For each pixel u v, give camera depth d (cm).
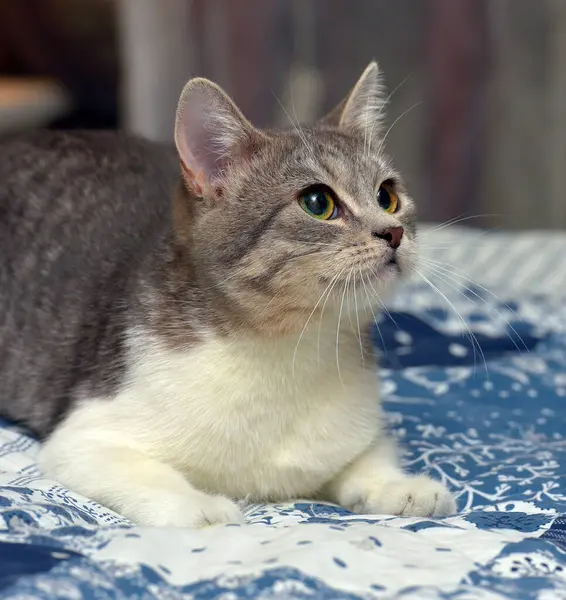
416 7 185
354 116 93
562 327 124
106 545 69
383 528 73
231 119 86
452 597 66
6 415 96
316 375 84
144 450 84
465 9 185
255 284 83
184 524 77
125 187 100
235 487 86
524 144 190
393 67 187
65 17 181
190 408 83
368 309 85
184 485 81
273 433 84
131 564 67
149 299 86
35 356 93
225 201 85
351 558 69
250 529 73
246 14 176
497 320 125
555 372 111
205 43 173
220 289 83
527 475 86
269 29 177
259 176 85
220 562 69
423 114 188
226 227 84
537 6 186
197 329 84
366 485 85
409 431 96
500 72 188
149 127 170
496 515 80
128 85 173
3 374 95
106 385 85
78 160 102
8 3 180
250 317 83
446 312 126
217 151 86
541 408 103
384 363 112
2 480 81
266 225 83
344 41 183
